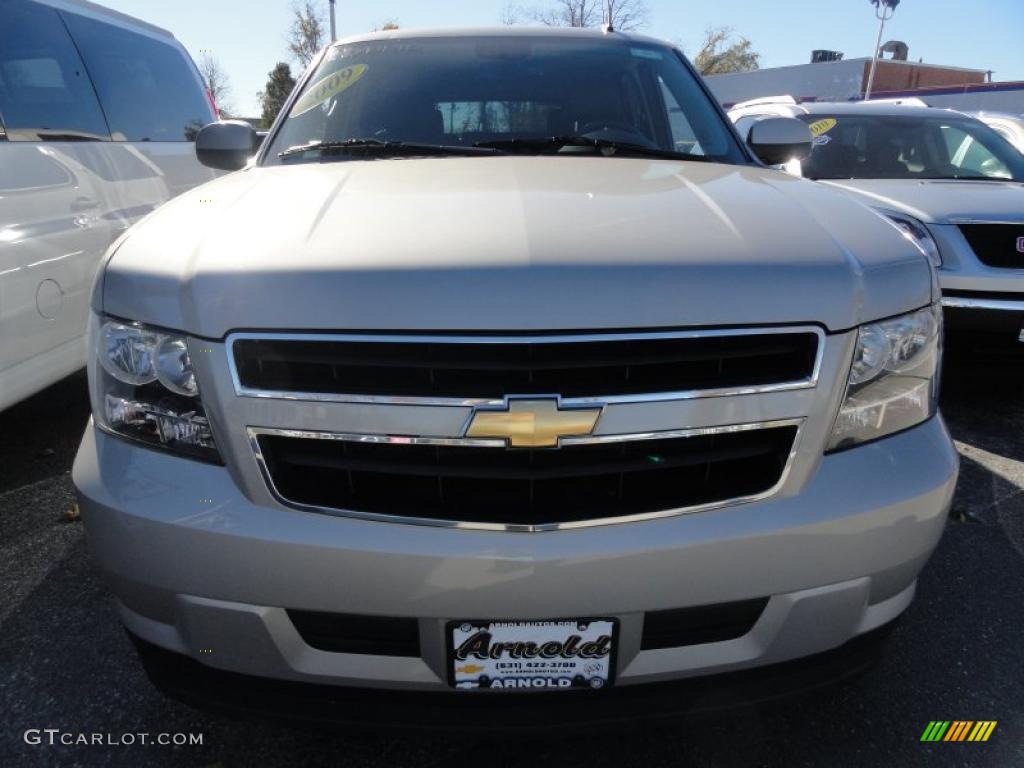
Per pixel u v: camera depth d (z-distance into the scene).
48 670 2.06
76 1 3.85
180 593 1.42
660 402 1.35
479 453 1.35
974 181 4.99
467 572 1.34
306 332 1.33
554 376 1.33
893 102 6.43
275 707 1.48
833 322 1.43
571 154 2.43
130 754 1.79
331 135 2.54
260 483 1.37
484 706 1.45
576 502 1.38
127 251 1.60
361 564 1.34
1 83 3.04
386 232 1.48
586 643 1.41
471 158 2.28
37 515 2.92
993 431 3.83
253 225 1.57
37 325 3.04
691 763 1.77
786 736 1.85
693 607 1.41
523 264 1.36
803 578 1.43
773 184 1.99
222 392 1.37
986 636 2.23
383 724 1.46
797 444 1.42
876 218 1.78
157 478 1.43
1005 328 3.88
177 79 4.79
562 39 2.93
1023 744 1.83
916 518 1.50
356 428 1.34
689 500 1.39
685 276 1.38
